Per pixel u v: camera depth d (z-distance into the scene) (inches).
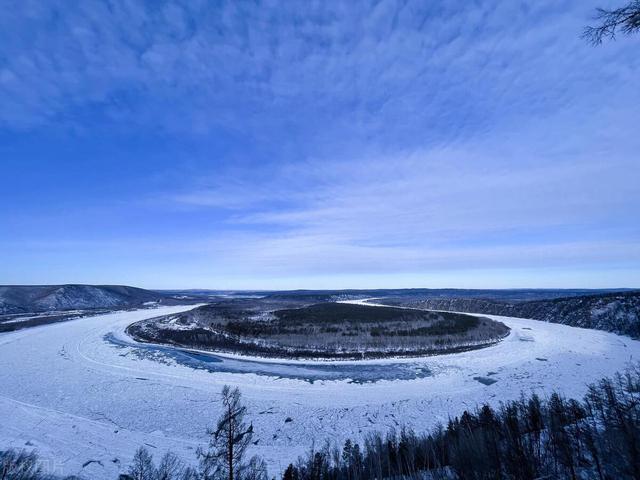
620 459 842.2
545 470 920.9
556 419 1159.0
